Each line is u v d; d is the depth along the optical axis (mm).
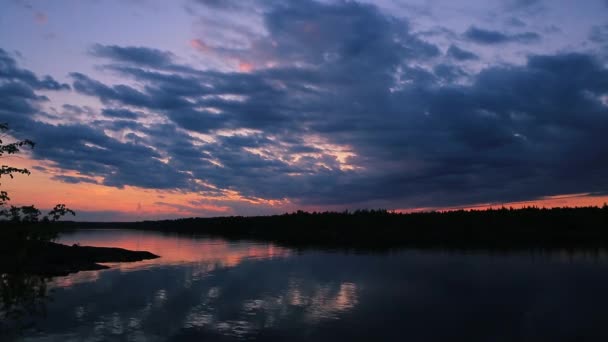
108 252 47156
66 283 31266
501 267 42250
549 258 50656
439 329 20172
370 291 28672
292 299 25828
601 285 32000
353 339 18516
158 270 38375
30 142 10680
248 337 18516
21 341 17828
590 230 96125
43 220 10477
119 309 23203
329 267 41219
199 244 76500
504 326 20797
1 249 10227
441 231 102688
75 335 18688
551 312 23594
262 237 102875
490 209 117500
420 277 35094
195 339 18203
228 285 30516
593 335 19719
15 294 10453
